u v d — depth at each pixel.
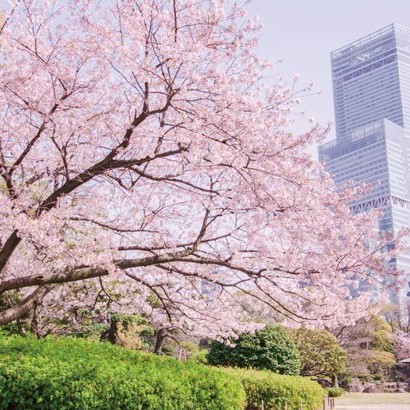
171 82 6.72
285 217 7.02
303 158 7.10
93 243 7.48
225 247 8.15
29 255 9.12
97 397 5.96
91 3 7.29
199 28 7.21
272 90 7.47
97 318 14.23
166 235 8.91
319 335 21.50
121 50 6.44
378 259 7.18
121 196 8.82
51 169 8.09
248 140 6.82
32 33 7.08
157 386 6.41
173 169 8.27
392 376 35.62
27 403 5.85
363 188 7.53
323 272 7.29
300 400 11.45
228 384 7.52
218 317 9.77
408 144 157.88
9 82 6.91
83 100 7.24
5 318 8.05
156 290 9.99
